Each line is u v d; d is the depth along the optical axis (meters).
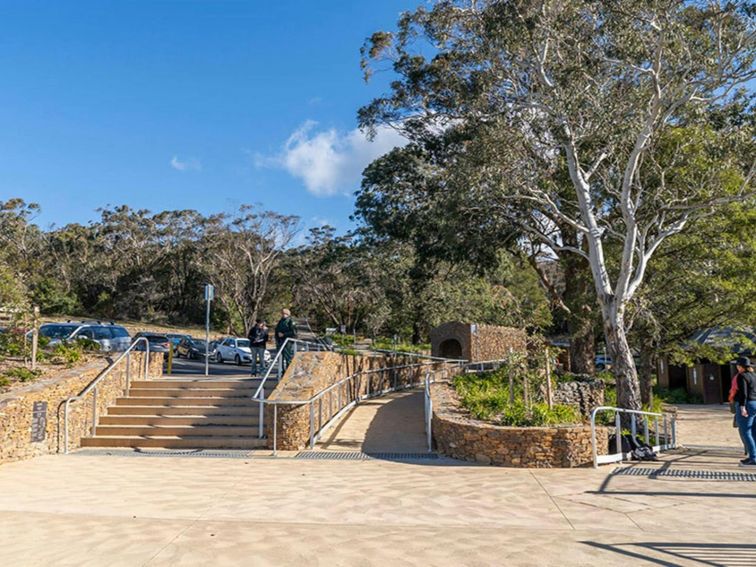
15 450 10.28
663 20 14.23
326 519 6.76
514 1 15.84
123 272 68.50
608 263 18.73
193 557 5.43
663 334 18.45
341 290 54.56
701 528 6.39
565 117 15.88
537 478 9.03
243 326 58.16
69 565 5.23
